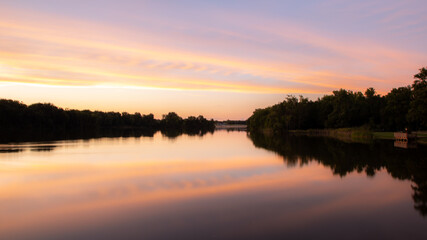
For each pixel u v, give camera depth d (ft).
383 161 114.21
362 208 57.41
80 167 105.40
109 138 287.89
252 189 72.49
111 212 55.62
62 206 59.52
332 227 47.83
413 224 48.96
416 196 65.51
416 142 192.75
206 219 51.55
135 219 51.78
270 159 125.59
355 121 368.07
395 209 56.70
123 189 73.00
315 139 253.24
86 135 336.29
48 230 47.29
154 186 75.97
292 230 46.55
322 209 56.85
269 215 53.52
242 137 324.60
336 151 151.23
